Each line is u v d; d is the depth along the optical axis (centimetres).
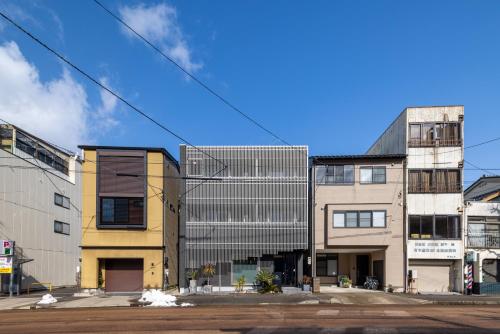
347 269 3372
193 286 2798
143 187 2898
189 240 2909
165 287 2917
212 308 1947
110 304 2234
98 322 1441
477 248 3050
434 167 3078
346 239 3019
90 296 2650
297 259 2953
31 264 3275
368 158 3081
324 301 2302
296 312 1744
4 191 2958
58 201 3806
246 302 2270
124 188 2886
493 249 3048
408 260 3012
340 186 3078
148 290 2706
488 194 3584
